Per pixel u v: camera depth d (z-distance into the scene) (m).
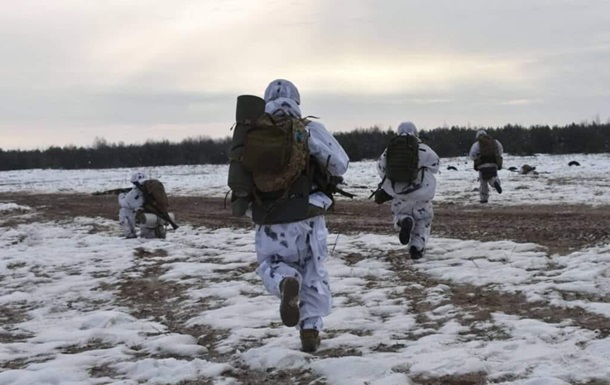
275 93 4.94
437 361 4.56
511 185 21.59
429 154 8.52
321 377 4.48
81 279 8.53
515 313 5.86
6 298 7.62
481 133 16.61
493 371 4.35
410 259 8.77
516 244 9.27
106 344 5.69
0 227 15.88
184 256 9.95
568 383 4.05
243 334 5.60
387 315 6.09
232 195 4.82
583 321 5.46
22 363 5.26
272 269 4.69
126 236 12.69
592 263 7.59
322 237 4.85
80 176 45.16
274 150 4.54
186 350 5.29
